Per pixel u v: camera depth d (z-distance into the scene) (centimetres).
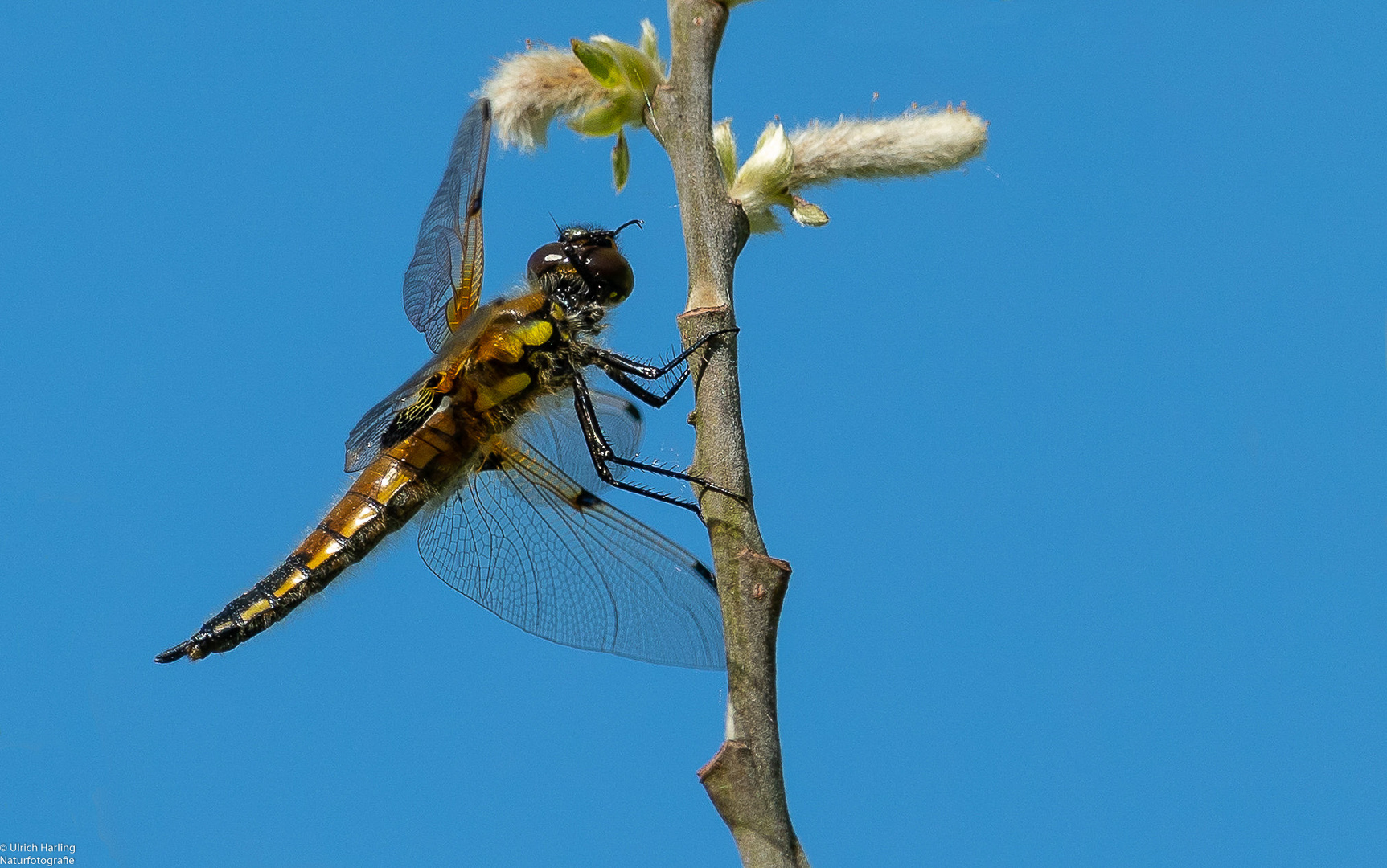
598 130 109
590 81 110
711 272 109
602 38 109
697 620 110
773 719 108
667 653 110
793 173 109
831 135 109
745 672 109
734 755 108
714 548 109
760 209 109
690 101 109
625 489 111
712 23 109
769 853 108
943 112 109
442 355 111
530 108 110
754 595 109
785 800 108
